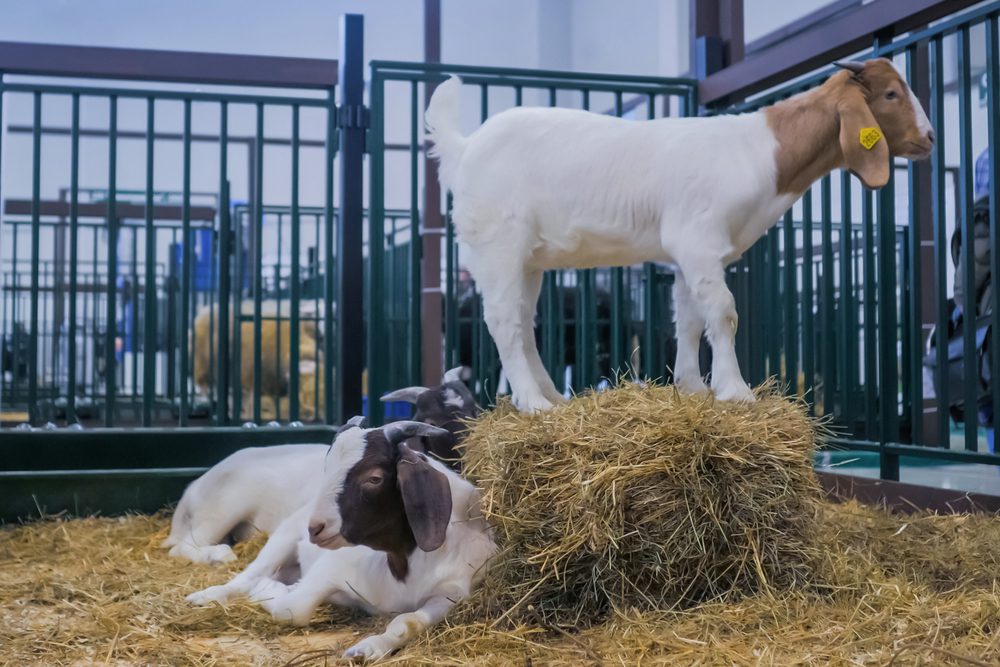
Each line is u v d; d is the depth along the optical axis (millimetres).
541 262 3760
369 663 2574
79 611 3109
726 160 3484
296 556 3348
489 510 2994
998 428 4164
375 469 2775
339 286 5570
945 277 4426
